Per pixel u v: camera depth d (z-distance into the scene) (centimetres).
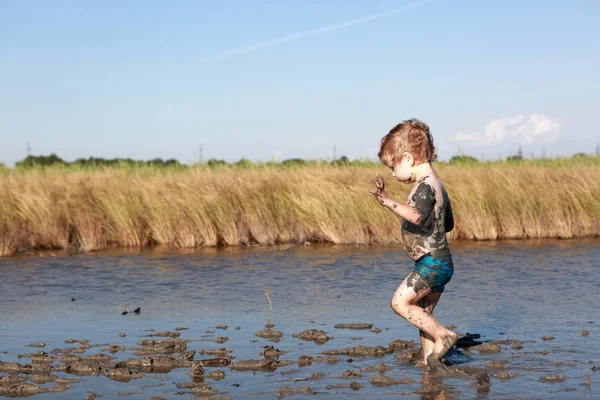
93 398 378
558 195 1413
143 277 855
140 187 1394
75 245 1243
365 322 587
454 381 409
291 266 952
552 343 507
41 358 461
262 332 541
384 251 1141
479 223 1339
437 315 618
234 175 1509
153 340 519
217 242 1298
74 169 1817
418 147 454
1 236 1118
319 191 1357
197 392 385
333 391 388
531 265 938
